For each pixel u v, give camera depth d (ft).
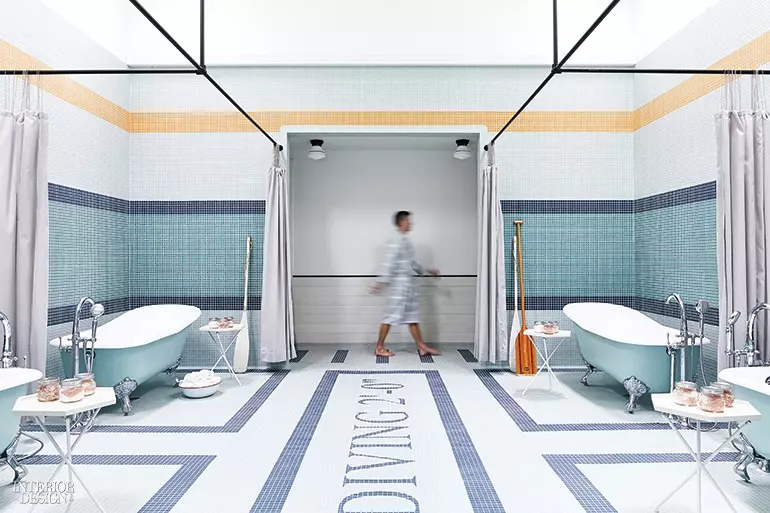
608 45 20.39
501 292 19.21
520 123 20.35
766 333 11.76
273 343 19.02
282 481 10.02
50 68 15.42
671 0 17.78
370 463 10.89
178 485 9.86
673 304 17.65
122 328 17.49
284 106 20.25
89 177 17.49
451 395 16.14
